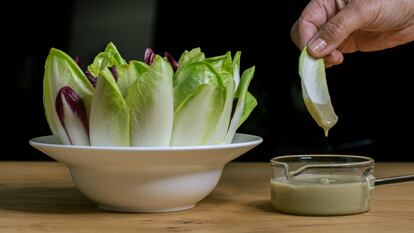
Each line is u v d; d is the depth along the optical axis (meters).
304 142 1.83
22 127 1.90
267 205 0.94
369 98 1.82
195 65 0.85
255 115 1.83
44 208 0.92
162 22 1.92
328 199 0.87
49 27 1.89
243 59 1.89
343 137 1.82
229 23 1.90
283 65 1.88
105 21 1.92
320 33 1.00
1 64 1.88
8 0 1.87
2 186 1.06
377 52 1.80
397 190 1.03
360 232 0.81
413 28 1.16
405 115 1.82
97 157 0.83
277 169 0.92
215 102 0.85
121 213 0.90
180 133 0.85
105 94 0.83
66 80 0.87
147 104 0.83
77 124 0.86
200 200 0.94
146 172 0.85
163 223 0.85
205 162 0.86
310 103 0.94
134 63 0.87
